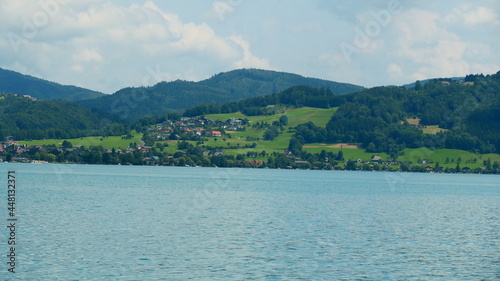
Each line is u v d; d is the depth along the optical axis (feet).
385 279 216.74
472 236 328.08
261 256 251.19
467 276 225.35
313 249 270.46
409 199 613.11
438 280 217.77
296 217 395.96
